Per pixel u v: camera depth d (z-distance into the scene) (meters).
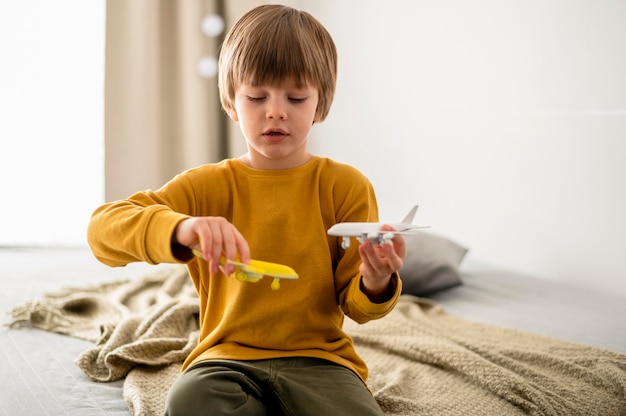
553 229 2.08
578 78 1.97
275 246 0.96
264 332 0.94
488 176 2.27
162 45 3.01
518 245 2.19
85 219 2.84
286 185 0.99
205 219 0.79
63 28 2.77
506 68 2.19
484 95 2.27
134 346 1.29
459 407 1.12
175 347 1.35
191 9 2.97
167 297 1.75
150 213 0.86
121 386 1.23
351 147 2.84
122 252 0.89
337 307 1.00
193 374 0.88
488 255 2.29
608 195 1.91
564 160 2.03
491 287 1.92
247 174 1.00
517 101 2.16
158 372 1.27
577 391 1.17
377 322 1.53
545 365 1.29
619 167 1.88
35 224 2.76
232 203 1.00
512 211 2.20
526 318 1.63
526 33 2.12
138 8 2.86
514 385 1.15
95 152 2.86
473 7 2.28
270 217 0.97
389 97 2.64
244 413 0.87
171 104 3.05
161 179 3.02
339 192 1.01
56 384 1.22
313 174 1.01
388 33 2.61
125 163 2.88
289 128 0.94
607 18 1.88
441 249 1.94
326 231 0.99
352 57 2.80
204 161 3.05
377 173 2.72
